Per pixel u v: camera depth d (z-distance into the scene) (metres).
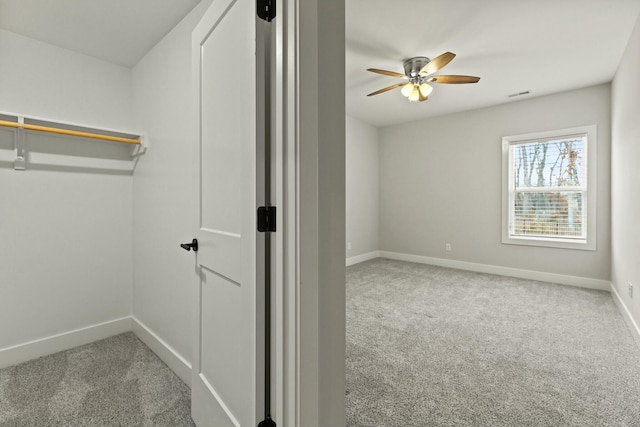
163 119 2.04
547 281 4.02
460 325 2.61
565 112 3.84
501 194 4.40
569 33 2.51
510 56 2.90
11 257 1.98
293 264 0.95
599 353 2.12
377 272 4.53
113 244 2.41
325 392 1.05
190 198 1.77
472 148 4.65
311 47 0.97
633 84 2.47
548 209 4.07
